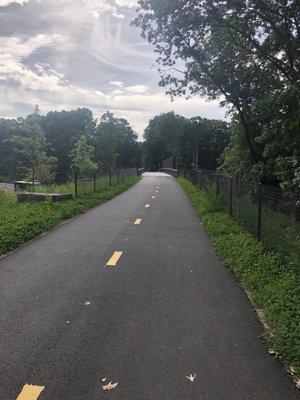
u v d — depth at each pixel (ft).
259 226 35.81
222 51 81.51
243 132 91.04
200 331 18.80
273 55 73.67
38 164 94.89
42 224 45.60
